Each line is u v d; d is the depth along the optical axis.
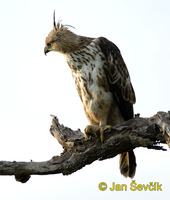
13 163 9.60
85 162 10.05
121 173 12.10
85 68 11.76
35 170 9.69
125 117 12.38
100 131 9.95
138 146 9.46
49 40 12.36
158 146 9.29
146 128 9.23
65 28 12.21
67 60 12.18
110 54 12.03
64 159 9.94
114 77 11.98
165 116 9.12
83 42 11.84
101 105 11.83
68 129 10.88
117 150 10.00
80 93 12.51
